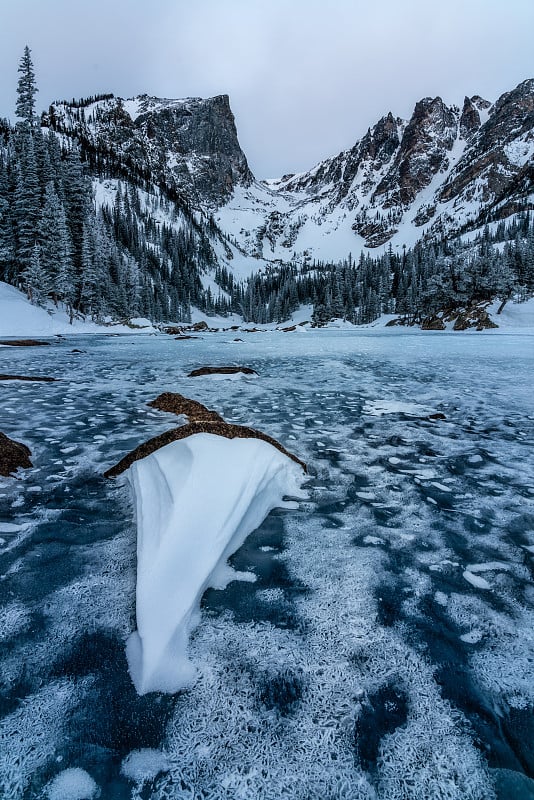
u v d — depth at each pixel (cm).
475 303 6281
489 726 163
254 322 12012
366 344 2761
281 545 302
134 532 313
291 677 183
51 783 140
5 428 614
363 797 135
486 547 304
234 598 239
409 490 408
